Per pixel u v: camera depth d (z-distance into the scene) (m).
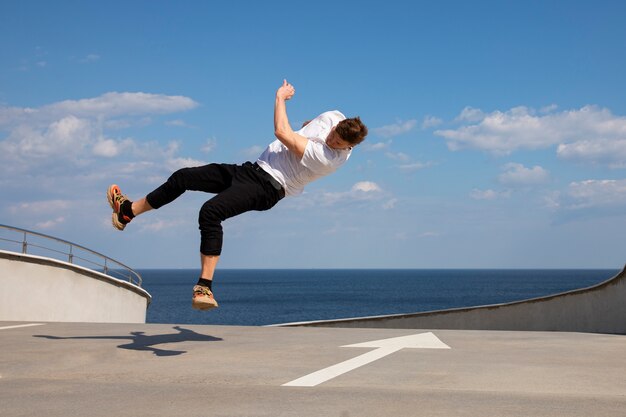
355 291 163.25
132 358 5.28
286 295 142.25
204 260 5.27
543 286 189.38
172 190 5.53
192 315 78.56
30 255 12.50
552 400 3.56
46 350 5.75
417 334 7.48
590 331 11.73
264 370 4.66
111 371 4.63
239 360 5.18
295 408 3.35
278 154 5.49
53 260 12.88
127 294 15.34
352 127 5.28
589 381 4.20
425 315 13.73
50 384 4.13
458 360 5.17
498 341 6.68
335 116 5.62
